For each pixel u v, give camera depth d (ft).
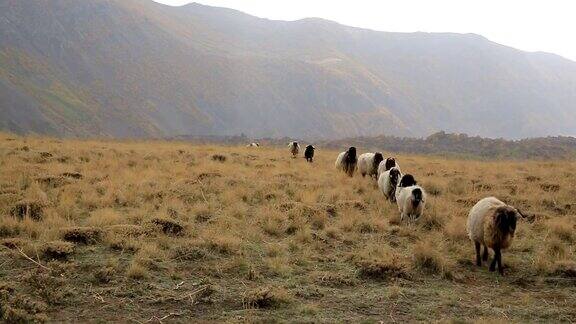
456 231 38.34
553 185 58.49
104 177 52.95
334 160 88.79
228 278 28.71
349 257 32.78
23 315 22.16
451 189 56.65
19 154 62.49
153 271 28.94
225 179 55.26
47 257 29.48
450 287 28.91
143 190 46.78
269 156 86.43
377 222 40.24
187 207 42.47
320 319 23.88
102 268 28.02
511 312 25.61
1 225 33.04
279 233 37.22
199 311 24.43
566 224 40.29
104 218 36.35
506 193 53.72
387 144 221.66
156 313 23.99
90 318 23.11
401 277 29.81
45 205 38.24
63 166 56.65
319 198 49.06
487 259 33.86
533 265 32.32
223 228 36.73
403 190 42.65
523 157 161.99
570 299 27.61
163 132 609.42
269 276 29.35
